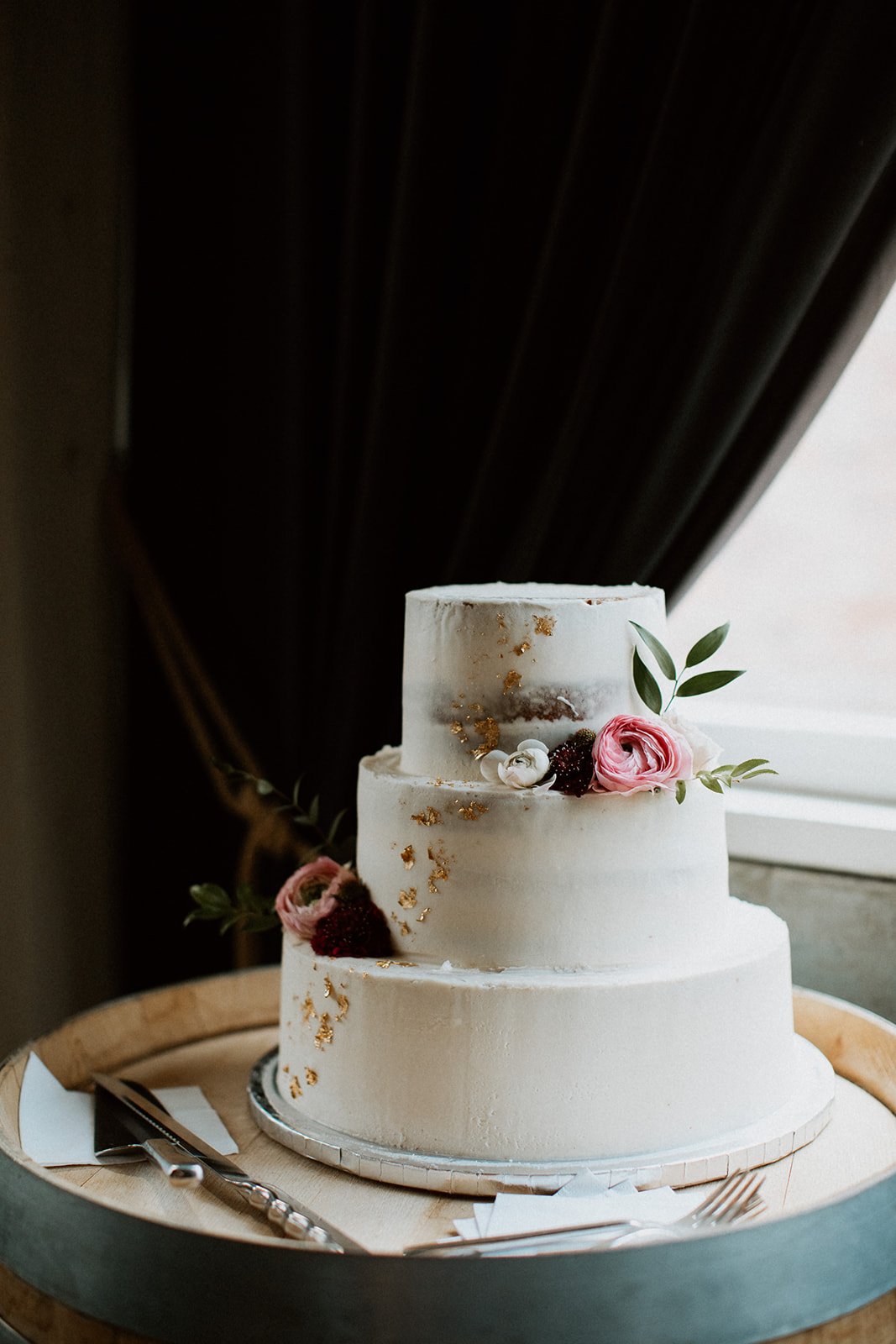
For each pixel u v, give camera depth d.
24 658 1.53
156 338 1.50
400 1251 0.93
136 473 1.53
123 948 1.62
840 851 1.28
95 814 1.62
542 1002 0.99
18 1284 0.94
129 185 1.55
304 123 1.39
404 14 1.35
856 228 1.16
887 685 1.45
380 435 1.34
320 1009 1.05
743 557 1.48
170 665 1.52
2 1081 1.08
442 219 1.32
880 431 1.42
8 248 1.50
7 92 1.49
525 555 1.28
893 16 1.13
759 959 1.04
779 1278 0.88
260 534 1.47
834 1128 1.08
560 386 1.29
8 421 1.51
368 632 1.36
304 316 1.41
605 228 1.27
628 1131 1.00
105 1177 1.03
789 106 1.17
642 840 1.02
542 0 1.28
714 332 1.19
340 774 1.38
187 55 1.46
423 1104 1.01
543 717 1.04
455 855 1.02
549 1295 0.86
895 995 1.27
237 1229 0.97
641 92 1.25
